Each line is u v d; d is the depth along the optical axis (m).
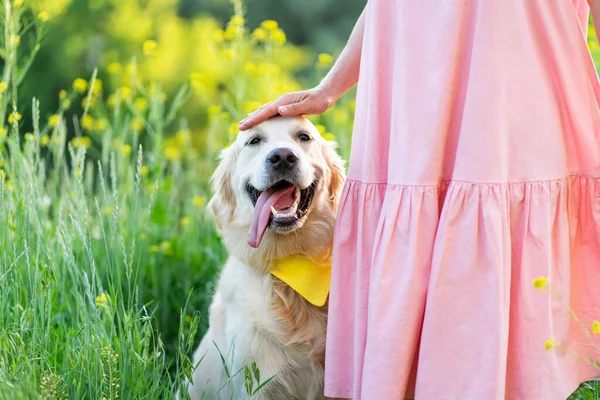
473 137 2.42
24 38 11.98
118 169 5.21
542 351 2.40
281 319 3.12
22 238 3.62
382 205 2.68
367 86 2.74
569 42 2.44
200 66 11.98
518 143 2.43
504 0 2.40
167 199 5.23
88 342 2.97
